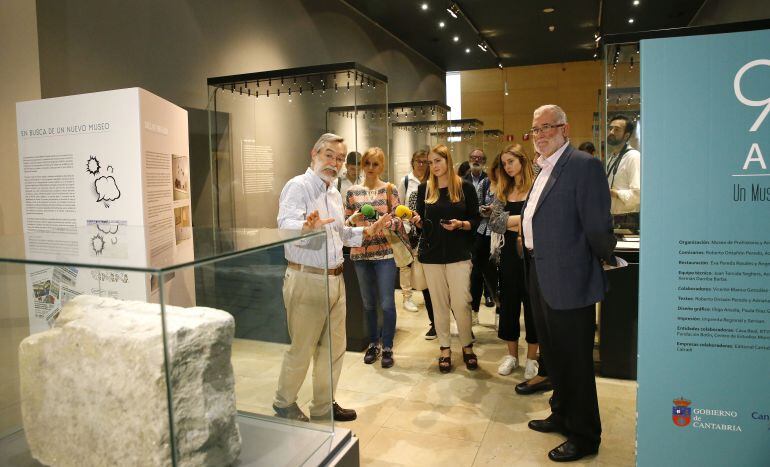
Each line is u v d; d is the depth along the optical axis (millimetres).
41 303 1147
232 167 4738
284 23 5949
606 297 3727
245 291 1294
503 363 3896
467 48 10055
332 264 2854
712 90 1622
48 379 1138
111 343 1027
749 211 1625
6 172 3055
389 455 2760
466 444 2861
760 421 1673
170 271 1011
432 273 3848
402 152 6918
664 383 1736
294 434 1473
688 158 1654
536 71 11734
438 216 3760
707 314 1686
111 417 1056
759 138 1604
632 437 2891
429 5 7512
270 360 1385
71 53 3506
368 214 3615
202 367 1071
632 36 3562
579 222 2535
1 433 1211
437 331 3957
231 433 1180
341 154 2832
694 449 1731
